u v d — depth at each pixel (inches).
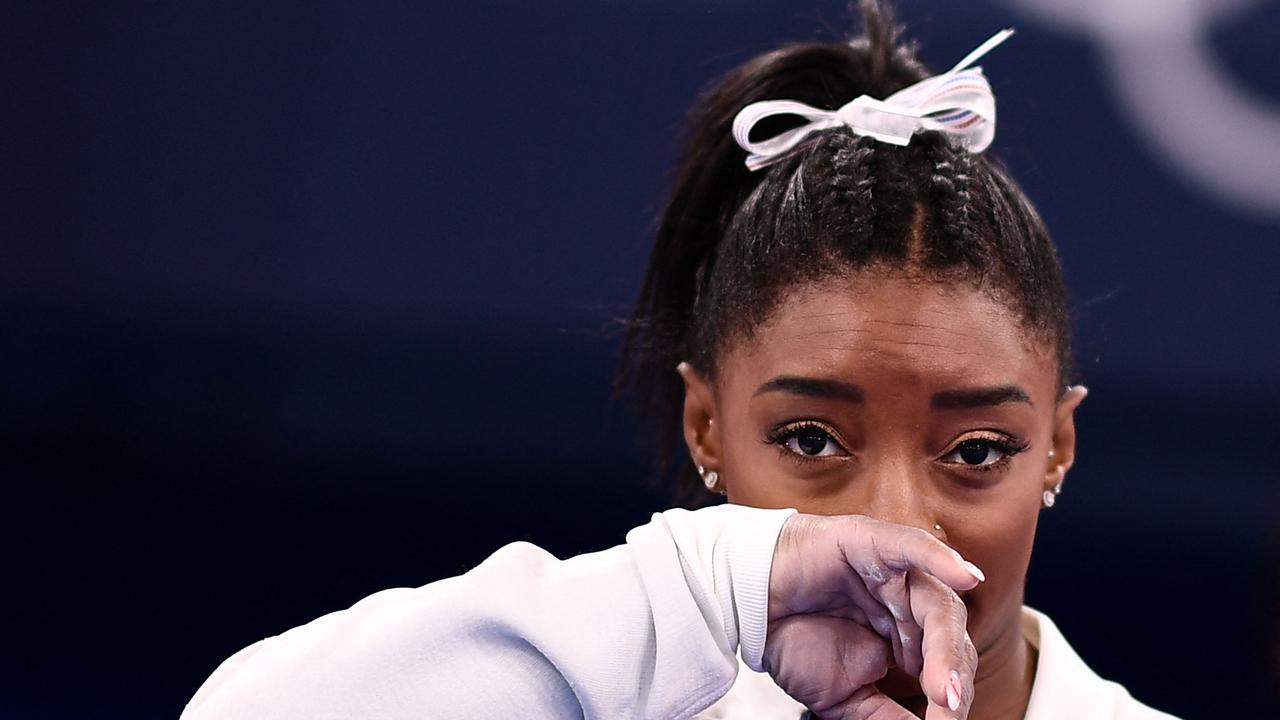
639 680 128.6
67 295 333.7
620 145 321.1
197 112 329.1
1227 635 312.5
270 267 330.0
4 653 328.5
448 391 329.7
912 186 151.2
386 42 325.1
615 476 327.0
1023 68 311.4
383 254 327.6
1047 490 165.6
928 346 143.7
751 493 151.5
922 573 119.5
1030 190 311.9
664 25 319.0
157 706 323.9
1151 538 317.7
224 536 333.4
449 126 325.1
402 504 331.3
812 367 145.4
